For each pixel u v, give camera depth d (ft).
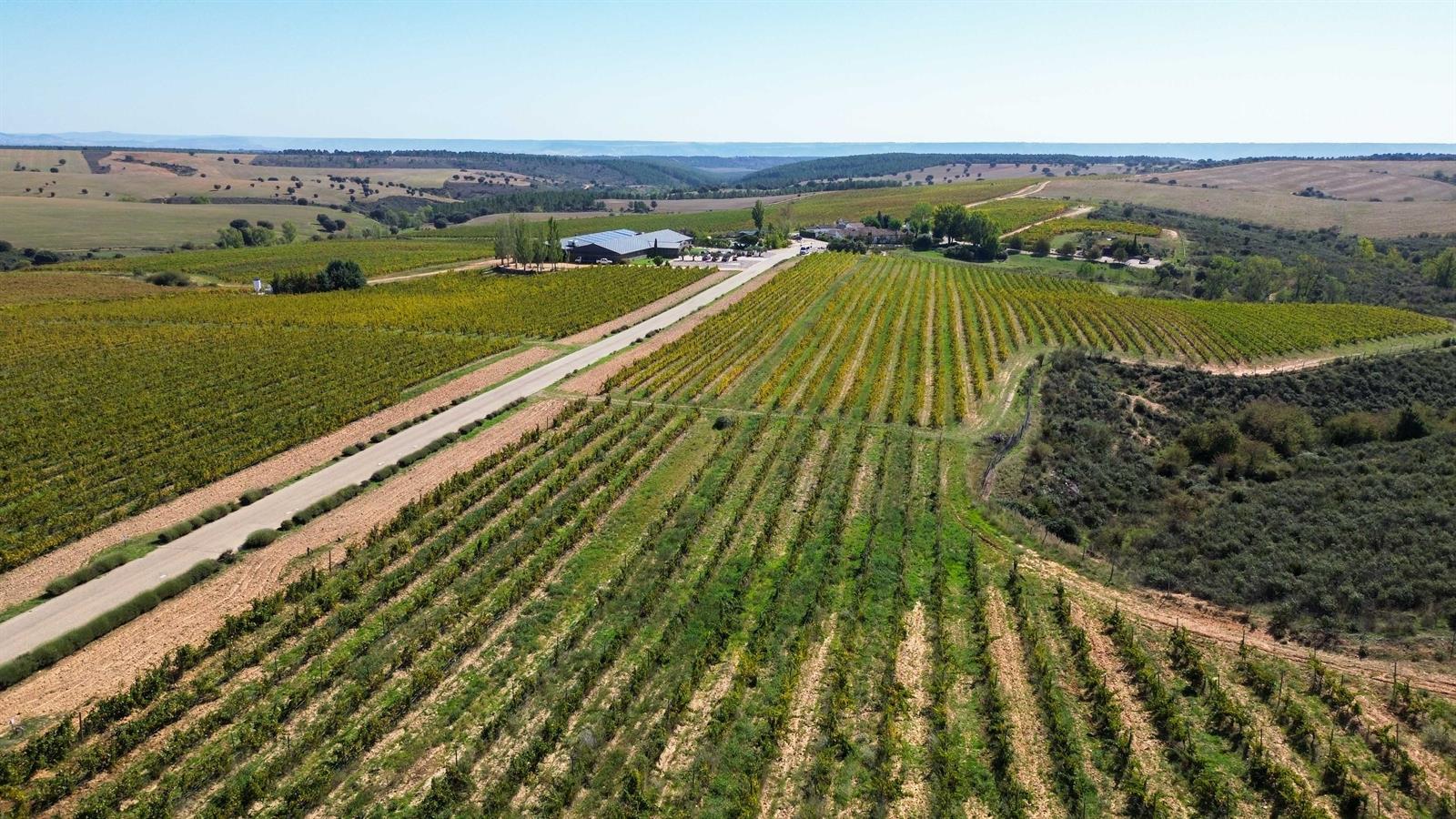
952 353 296.71
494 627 124.77
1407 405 249.14
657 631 123.54
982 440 214.90
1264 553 147.02
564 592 134.51
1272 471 189.78
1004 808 88.74
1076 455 206.39
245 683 109.81
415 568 139.74
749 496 172.55
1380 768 93.40
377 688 109.09
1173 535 159.84
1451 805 86.43
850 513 167.02
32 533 153.17
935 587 136.15
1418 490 164.35
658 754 96.63
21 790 88.38
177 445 200.95
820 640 121.39
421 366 275.39
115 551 146.41
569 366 283.38
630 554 147.95
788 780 92.99
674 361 286.87
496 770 94.84
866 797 90.74
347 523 160.45
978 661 116.67
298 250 633.20
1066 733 100.17
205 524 159.63
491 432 215.72
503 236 522.06
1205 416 245.45
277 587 135.33
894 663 115.34
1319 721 101.76
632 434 213.87
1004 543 155.22
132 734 97.04
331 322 348.38
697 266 537.65
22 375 255.91
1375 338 341.00
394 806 89.40
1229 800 89.51
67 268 522.47
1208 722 103.04
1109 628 125.70
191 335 316.40
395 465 188.65
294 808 87.30
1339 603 127.54
